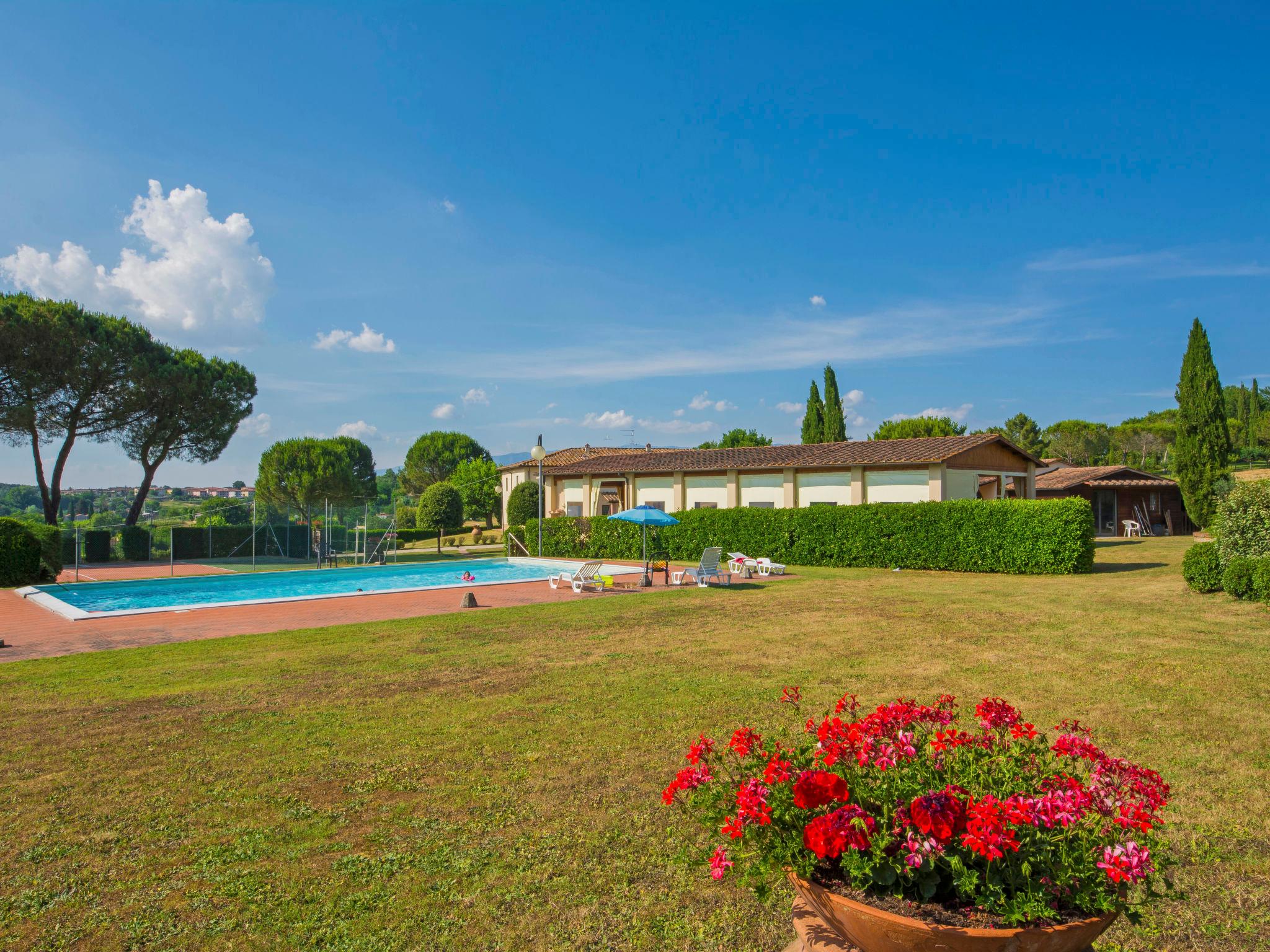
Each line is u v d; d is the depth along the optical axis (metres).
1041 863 2.56
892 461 26.55
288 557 38.03
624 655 9.83
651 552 27.72
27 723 6.98
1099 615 12.21
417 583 23.73
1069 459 71.69
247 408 38.59
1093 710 6.82
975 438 27.98
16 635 12.23
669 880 3.97
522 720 6.84
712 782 3.28
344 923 3.59
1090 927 2.47
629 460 36.56
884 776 3.03
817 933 2.86
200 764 5.79
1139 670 8.33
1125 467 39.66
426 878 4.02
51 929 3.57
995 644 10.02
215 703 7.59
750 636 11.11
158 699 7.80
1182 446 30.89
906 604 14.18
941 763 3.23
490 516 68.25
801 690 7.79
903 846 2.62
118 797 5.15
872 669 8.69
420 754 5.95
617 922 3.59
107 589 22.28
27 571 21.97
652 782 5.27
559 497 39.25
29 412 28.73
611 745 6.08
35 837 4.55
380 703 7.52
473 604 15.18
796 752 3.27
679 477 32.75
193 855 4.30
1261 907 3.67
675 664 9.16
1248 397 92.12
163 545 36.06
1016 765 3.22
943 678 8.16
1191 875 3.98
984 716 3.51
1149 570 19.81
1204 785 5.11
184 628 12.74
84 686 8.48
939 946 2.41
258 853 4.32
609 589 18.30
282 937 3.49
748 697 7.50
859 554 23.11
